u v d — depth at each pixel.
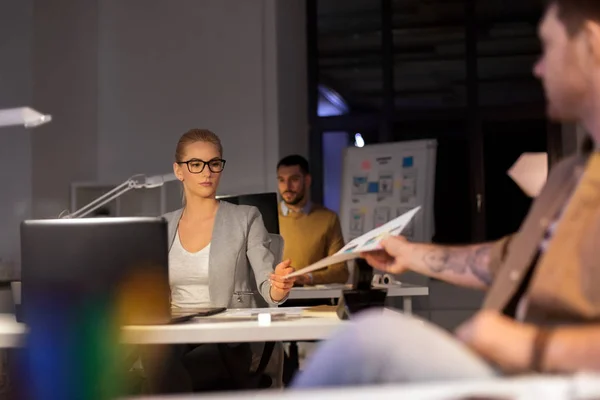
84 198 6.13
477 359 1.09
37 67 5.78
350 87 7.59
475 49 7.43
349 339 1.14
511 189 7.30
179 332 1.84
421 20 7.54
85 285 1.90
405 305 4.38
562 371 1.10
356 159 6.75
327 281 5.23
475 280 1.72
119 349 1.90
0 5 5.72
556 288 1.26
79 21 6.46
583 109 1.37
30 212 5.65
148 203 6.36
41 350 1.90
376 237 2.00
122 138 6.72
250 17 6.64
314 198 7.55
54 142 6.00
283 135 6.68
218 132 6.64
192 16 6.72
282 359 2.64
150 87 6.73
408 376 1.08
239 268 2.65
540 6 7.31
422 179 6.36
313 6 7.56
